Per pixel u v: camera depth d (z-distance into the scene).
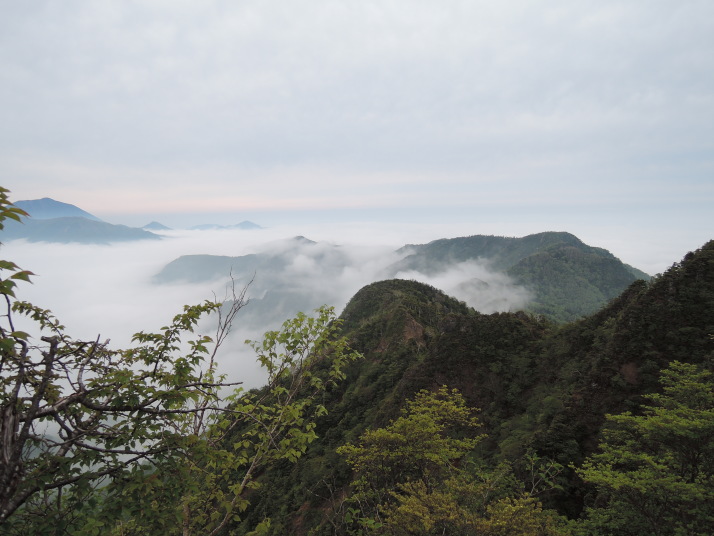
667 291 30.44
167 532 4.73
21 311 5.25
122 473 4.68
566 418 27.09
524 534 9.33
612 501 14.80
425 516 9.57
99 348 5.02
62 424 4.21
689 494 11.77
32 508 4.48
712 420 12.65
